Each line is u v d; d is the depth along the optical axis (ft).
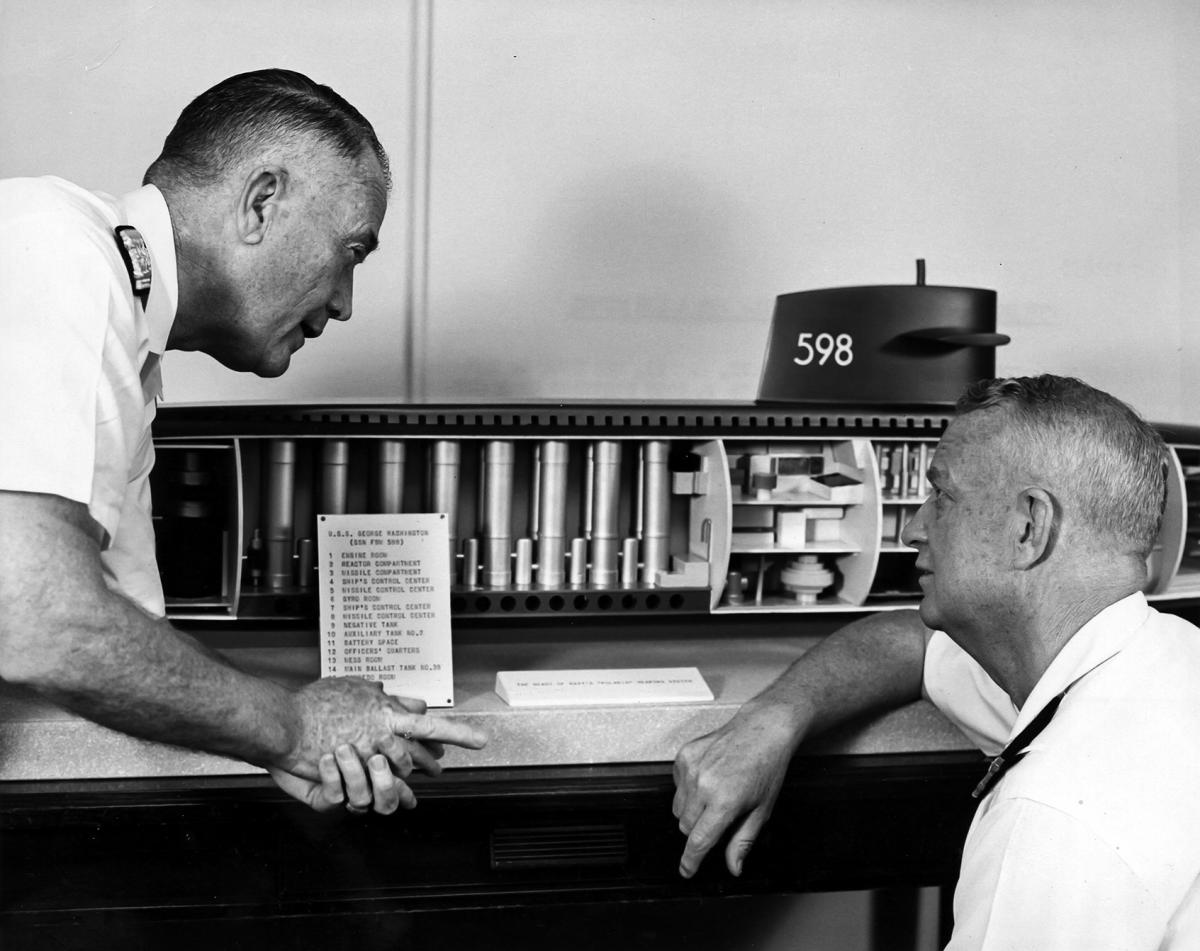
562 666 5.40
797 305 6.13
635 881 4.67
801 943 5.86
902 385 6.07
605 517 5.55
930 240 7.22
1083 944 2.92
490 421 5.39
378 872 4.50
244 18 6.40
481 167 6.72
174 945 4.67
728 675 5.35
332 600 4.92
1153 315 7.50
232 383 6.57
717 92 6.92
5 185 3.57
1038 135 7.27
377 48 6.56
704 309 7.02
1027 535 3.42
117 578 4.39
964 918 3.17
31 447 3.25
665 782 4.63
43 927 4.47
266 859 4.43
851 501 5.73
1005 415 3.50
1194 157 7.42
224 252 3.94
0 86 6.21
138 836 4.34
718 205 6.98
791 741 4.48
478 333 6.80
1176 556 5.66
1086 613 3.39
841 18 7.01
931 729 5.04
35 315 3.33
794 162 7.04
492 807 4.50
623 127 6.84
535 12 6.69
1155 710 3.14
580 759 4.76
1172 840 2.95
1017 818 3.06
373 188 4.15
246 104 3.92
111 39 6.29
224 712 3.68
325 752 4.01
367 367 6.71
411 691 4.83
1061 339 7.42
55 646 3.29
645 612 5.42
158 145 6.37
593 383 6.94
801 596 5.77
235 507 5.08
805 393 6.15
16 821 4.20
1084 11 7.24
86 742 4.44
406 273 6.70
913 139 7.14
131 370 3.58
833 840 4.81
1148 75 7.35
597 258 6.88
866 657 4.85
